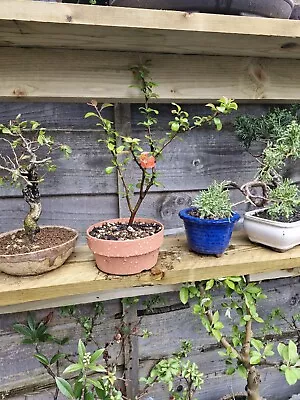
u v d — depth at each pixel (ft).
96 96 2.86
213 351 4.25
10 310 2.77
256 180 3.25
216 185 3.12
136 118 3.52
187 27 2.29
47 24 2.12
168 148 3.64
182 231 3.78
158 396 4.09
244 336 3.37
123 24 2.18
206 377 4.27
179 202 3.76
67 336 3.73
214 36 2.44
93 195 3.52
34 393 3.72
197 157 3.75
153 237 2.65
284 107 3.91
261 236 3.13
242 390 4.46
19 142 2.86
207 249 2.94
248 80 3.17
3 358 3.58
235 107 2.58
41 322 3.51
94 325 3.73
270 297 4.33
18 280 2.59
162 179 3.66
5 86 2.67
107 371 3.13
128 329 3.79
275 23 2.45
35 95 2.74
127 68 2.90
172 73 3.00
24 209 3.37
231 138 3.83
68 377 3.78
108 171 2.68
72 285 2.56
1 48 2.63
